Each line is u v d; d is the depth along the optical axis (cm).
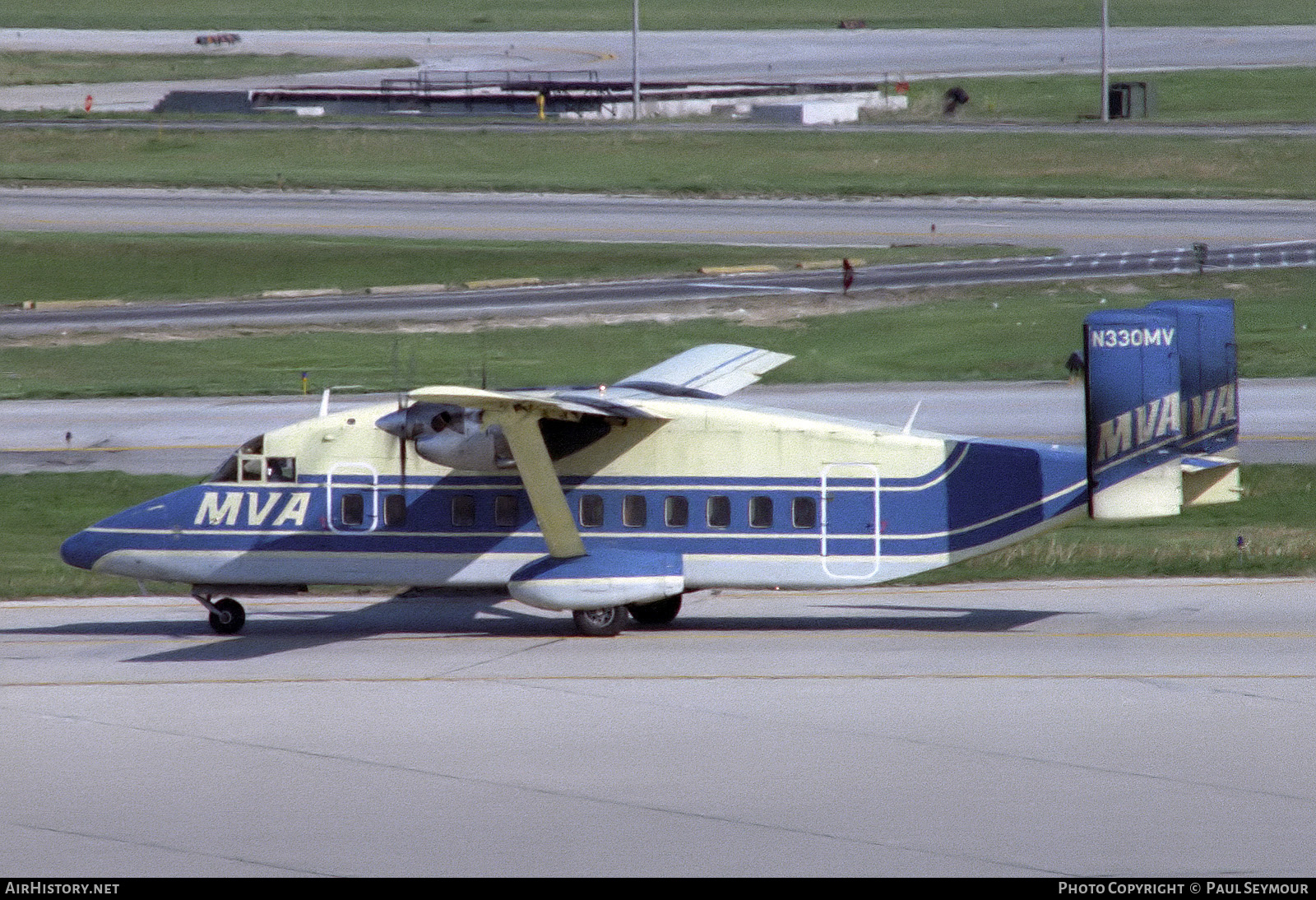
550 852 5903
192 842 6069
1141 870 5628
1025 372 19538
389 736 7419
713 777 6744
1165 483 8875
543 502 9212
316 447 9825
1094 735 7225
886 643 9262
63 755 7194
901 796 6462
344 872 5728
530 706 7919
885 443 9406
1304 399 17750
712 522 9531
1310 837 5941
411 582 9769
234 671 8800
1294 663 8450
